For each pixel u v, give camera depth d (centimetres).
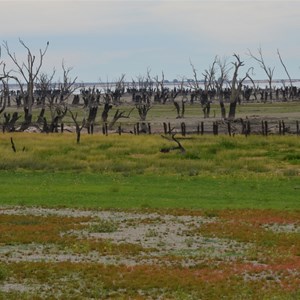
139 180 7044
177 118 17775
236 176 7288
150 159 8600
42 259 3662
